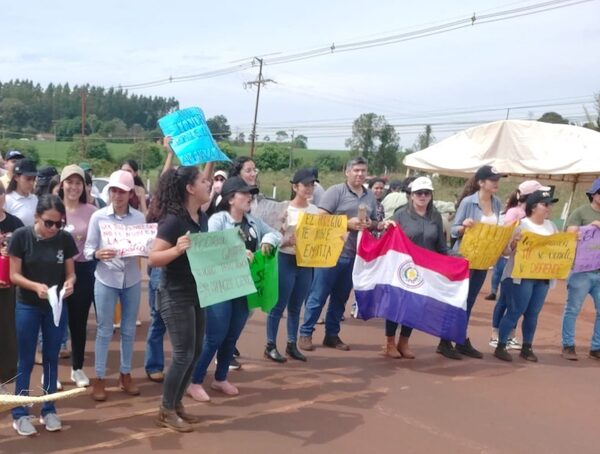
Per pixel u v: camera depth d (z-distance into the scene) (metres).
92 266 5.39
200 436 4.59
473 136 12.62
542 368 6.80
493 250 6.76
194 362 4.66
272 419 4.98
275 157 50.97
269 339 6.52
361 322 8.63
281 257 6.27
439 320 6.64
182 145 6.20
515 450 4.66
